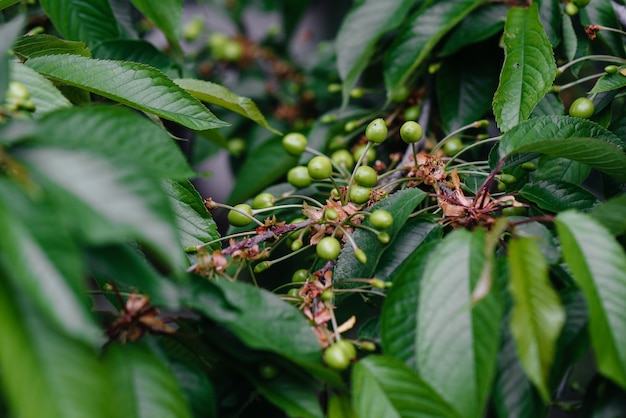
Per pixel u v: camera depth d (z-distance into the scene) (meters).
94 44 0.57
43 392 0.33
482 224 0.44
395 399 0.38
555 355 0.39
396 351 0.40
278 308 0.40
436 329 0.38
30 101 0.40
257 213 0.51
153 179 0.34
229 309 0.40
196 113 0.47
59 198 0.33
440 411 0.37
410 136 0.49
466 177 0.49
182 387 0.40
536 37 0.50
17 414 0.34
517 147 0.44
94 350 0.35
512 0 0.58
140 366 0.38
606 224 0.40
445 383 0.37
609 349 0.36
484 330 0.37
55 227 0.33
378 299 0.57
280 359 0.40
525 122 0.46
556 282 0.43
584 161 0.44
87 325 0.32
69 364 0.34
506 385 0.39
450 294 0.38
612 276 0.37
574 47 0.55
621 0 0.56
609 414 0.41
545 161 0.51
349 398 0.40
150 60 0.59
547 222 0.46
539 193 0.47
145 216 0.33
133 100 0.46
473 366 0.37
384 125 0.50
